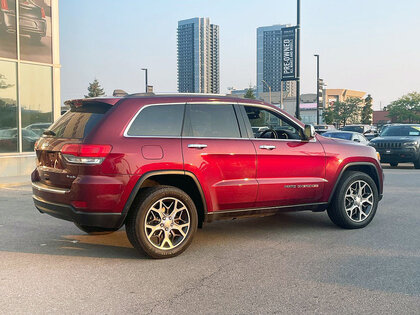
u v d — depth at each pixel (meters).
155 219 4.89
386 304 3.66
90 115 5.00
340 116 82.38
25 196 9.83
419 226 6.60
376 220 7.03
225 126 5.46
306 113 94.75
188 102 5.28
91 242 5.72
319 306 3.63
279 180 5.71
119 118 4.83
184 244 5.05
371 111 87.62
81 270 4.55
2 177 13.12
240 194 5.40
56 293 3.91
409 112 85.25
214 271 4.52
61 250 5.33
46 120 15.13
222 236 6.02
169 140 5.00
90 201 4.58
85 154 4.58
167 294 3.89
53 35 15.30
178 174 4.98
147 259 4.95
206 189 5.18
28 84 14.52
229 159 5.34
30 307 3.60
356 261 4.85
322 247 5.43
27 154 14.13
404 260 4.88
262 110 5.97
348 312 3.51
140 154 4.78
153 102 5.05
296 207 5.98
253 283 4.16
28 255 5.11
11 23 13.94
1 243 5.66
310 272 4.48
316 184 6.02
